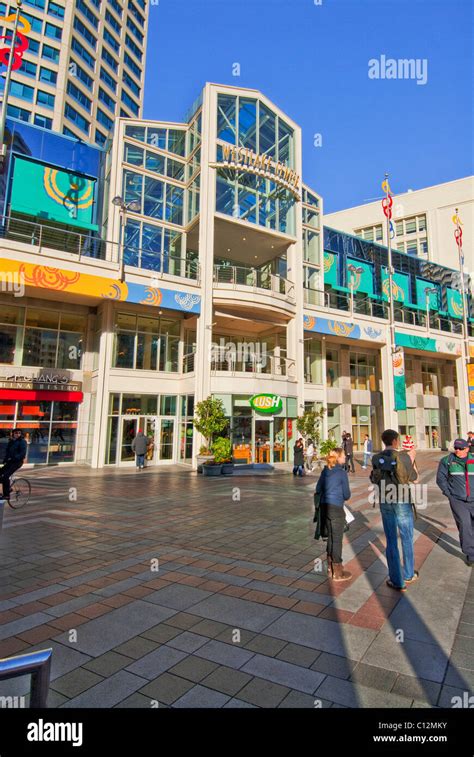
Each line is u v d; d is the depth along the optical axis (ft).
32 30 124.77
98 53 146.72
